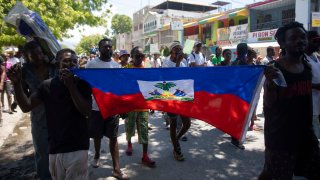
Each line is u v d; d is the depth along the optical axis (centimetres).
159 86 372
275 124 280
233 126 342
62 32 1478
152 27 4512
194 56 874
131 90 376
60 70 271
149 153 546
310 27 1967
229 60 660
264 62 925
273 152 283
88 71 356
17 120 848
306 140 285
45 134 370
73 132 277
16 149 595
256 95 326
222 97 349
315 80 418
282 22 2327
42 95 285
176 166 482
